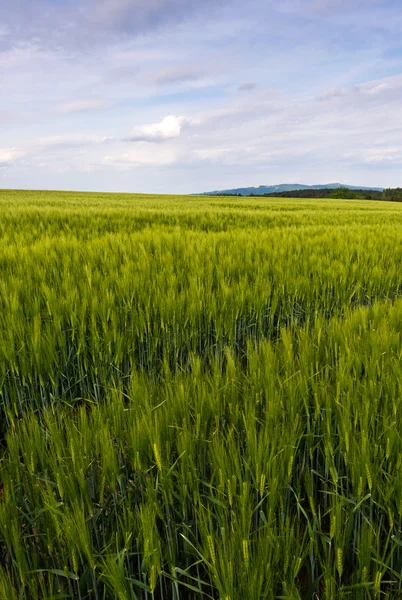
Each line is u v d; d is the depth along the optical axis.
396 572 1.54
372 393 2.06
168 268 4.86
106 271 4.89
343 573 1.72
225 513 1.49
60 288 3.95
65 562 1.42
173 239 6.95
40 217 11.48
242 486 1.50
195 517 1.62
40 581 1.42
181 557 1.75
